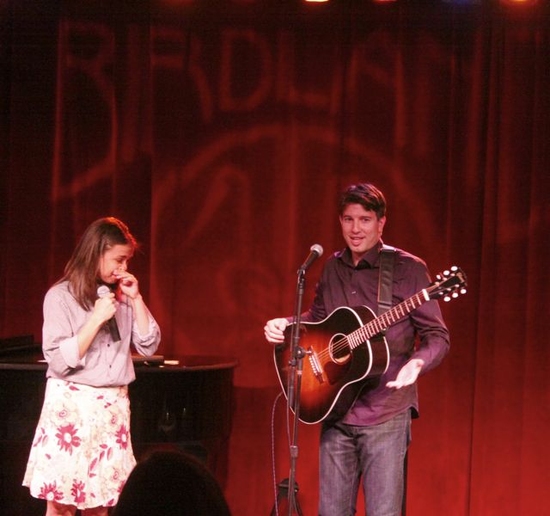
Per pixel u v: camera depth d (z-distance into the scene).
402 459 8.39
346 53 11.67
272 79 11.79
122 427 8.63
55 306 8.52
